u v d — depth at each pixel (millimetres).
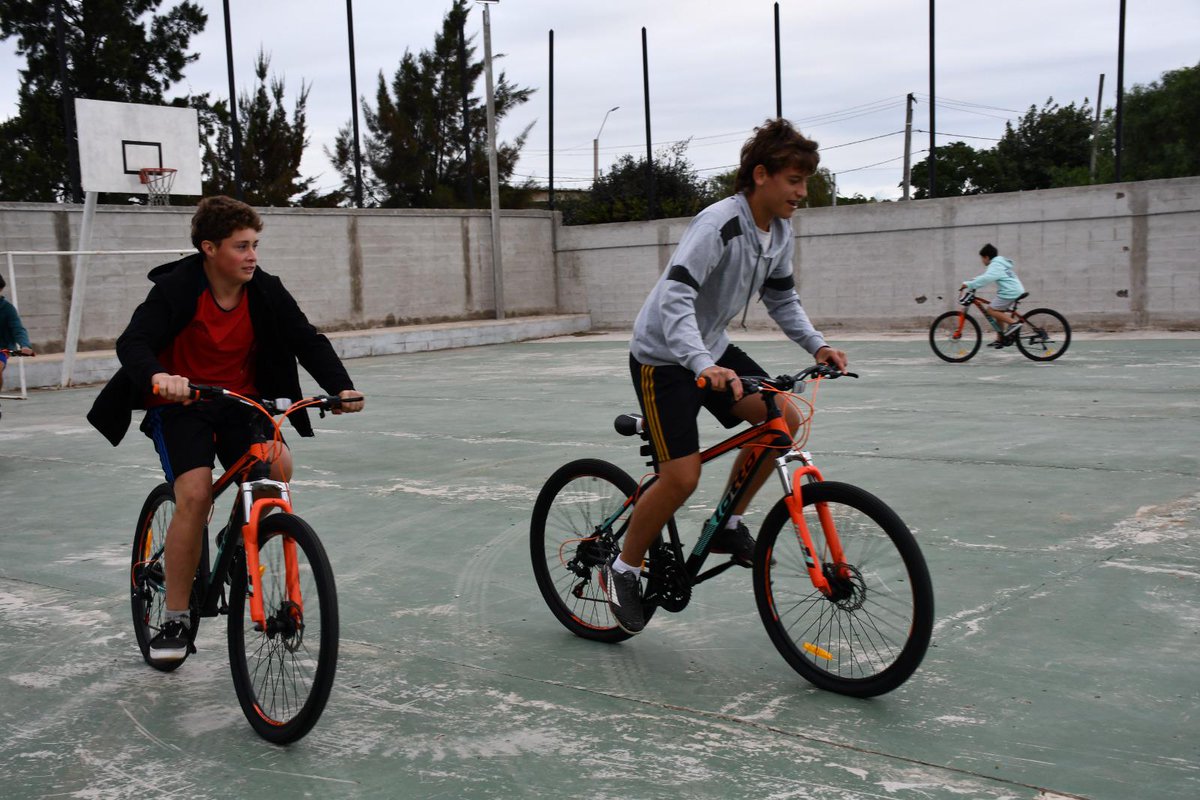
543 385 12188
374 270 20453
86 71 28703
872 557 2967
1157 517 4949
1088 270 16734
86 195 14453
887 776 2574
